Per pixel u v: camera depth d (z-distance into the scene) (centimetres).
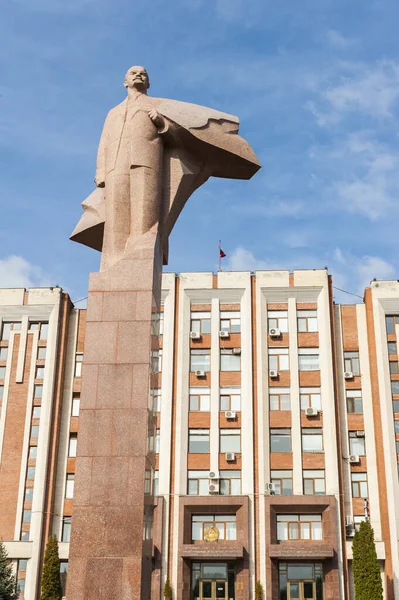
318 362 3406
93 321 1011
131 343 992
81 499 899
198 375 3400
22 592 3072
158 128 1130
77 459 922
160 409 3362
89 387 966
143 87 1183
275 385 3381
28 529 3198
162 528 3120
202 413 3344
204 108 1165
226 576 3088
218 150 1152
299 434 3278
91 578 855
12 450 3356
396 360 3391
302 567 3086
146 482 925
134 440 930
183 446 3281
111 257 1063
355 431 3325
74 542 877
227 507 3144
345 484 3241
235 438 3300
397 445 3244
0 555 2695
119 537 876
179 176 1137
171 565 3059
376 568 2881
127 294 1024
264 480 3198
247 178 1223
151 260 1041
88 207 1155
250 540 3083
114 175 1105
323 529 3109
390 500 3131
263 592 2986
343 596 2975
